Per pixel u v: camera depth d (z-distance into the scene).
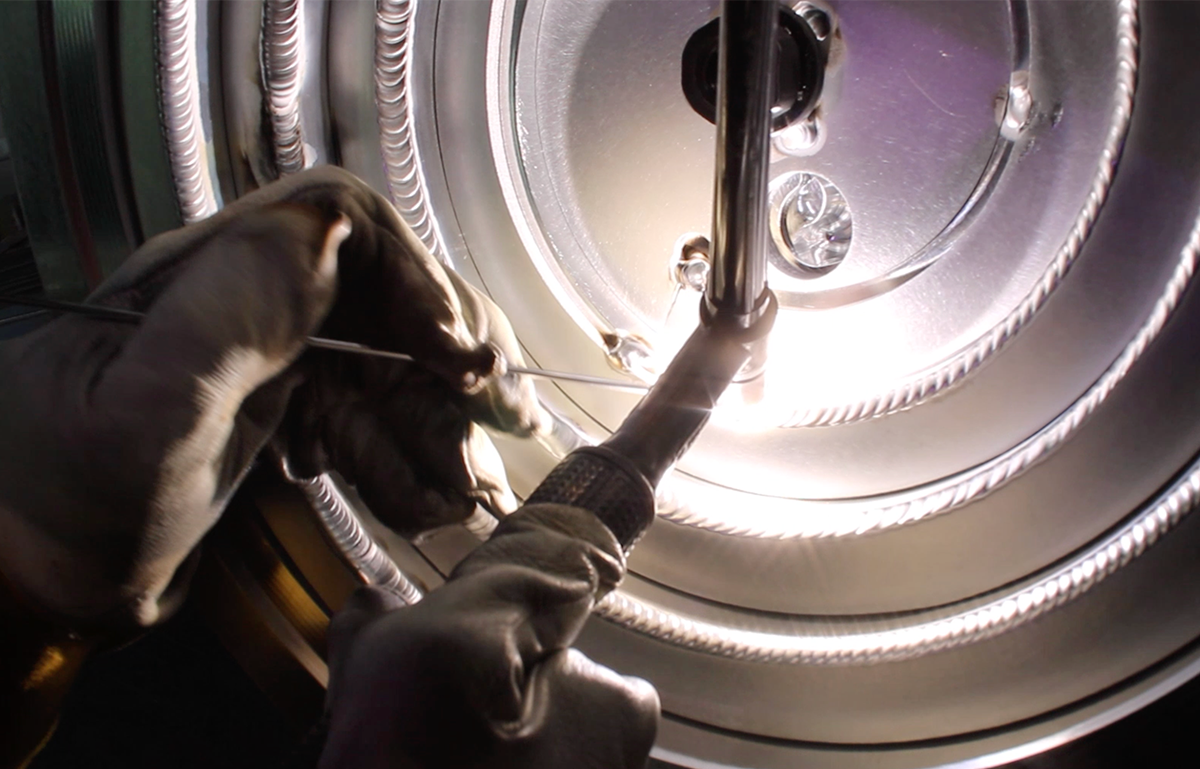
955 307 0.73
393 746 0.40
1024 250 0.69
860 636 0.76
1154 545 0.67
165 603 0.59
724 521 0.76
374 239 0.54
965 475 0.73
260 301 0.49
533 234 0.77
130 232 0.69
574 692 0.44
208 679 0.85
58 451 0.48
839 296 0.76
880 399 0.73
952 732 0.75
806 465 0.77
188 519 0.52
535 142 0.76
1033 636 0.72
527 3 0.72
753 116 0.47
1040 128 0.66
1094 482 0.69
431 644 0.40
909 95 0.69
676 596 0.79
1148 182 0.63
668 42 0.71
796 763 0.77
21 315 0.81
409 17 0.68
